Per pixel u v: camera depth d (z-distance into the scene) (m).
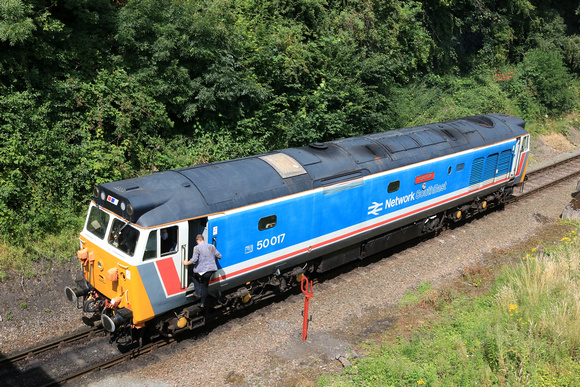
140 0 11.88
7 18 9.31
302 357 7.77
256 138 13.75
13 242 9.42
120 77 11.61
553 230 13.70
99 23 11.81
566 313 8.42
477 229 13.70
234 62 13.03
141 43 11.93
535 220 14.52
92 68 11.48
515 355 7.32
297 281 9.73
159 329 7.76
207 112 12.89
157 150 12.09
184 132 13.06
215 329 8.48
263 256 8.63
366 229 10.48
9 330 8.00
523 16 28.62
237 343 8.06
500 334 7.65
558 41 29.72
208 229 7.69
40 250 9.47
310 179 9.23
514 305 8.59
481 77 24.78
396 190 10.91
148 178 7.94
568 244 11.88
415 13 20.94
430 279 10.69
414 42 20.83
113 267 7.38
